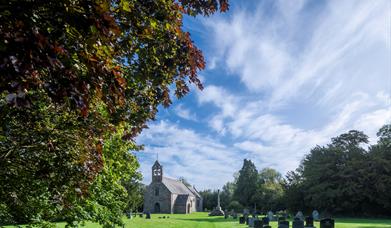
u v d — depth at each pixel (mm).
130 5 4012
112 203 13305
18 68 2762
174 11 5023
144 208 101438
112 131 5949
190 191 117562
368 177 58156
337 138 68000
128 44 4676
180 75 5914
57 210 8500
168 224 38969
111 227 13375
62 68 3141
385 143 63594
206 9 5609
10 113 4891
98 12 3094
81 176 5977
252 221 36812
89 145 5629
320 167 62844
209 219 56031
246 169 97188
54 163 5801
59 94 3244
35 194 7020
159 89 6297
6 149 5492
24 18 2865
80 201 9641
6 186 6262
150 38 4832
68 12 3049
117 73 3562
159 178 102250
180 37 5320
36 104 5035
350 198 59250
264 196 85375
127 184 42000
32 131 5402
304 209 67688
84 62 3303
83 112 3375
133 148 14898
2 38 2777
